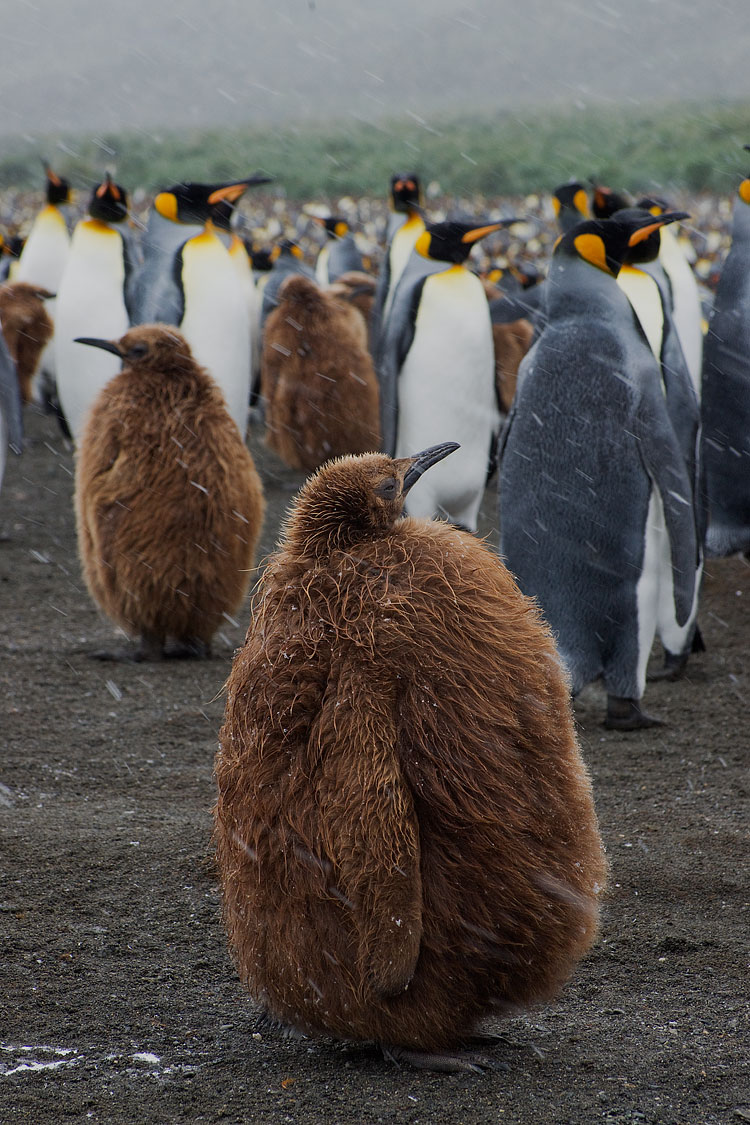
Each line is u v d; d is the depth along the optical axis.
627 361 5.82
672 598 6.64
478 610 2.96
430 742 2.84
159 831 5.00
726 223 24.70
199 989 3.76
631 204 10.18
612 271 5.99
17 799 5.40
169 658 7.64
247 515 7.05
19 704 6.76
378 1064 3.25
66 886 4.47
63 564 10.10
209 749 6.13
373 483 3.07
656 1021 3.52
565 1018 3.55
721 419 8.36
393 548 3.03
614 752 6.08
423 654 2.86
